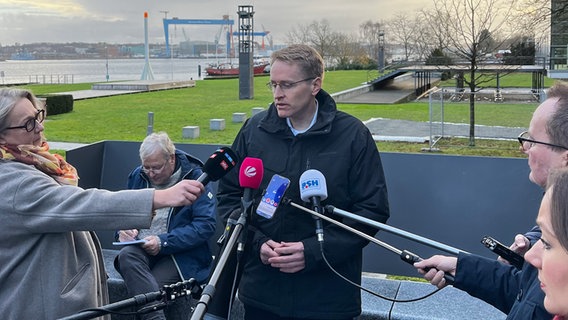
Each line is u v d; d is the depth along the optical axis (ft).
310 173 9.11
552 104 6.89
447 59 88.12
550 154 6.72
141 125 67.36
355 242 9.38
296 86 9.41
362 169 9.65
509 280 7.67
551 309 4.85
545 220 4.91
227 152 8.82
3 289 8.59
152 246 13.16
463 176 14.65
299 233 9.49
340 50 197.67
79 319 7.17
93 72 339.77
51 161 8.96
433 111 55.77
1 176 8.54
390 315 12.47
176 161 14.05
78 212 8.38
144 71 186.29
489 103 55.21
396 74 127.34
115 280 14.57
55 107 78.33
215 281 7.43
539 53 100.83
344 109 87.71
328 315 9.55
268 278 9.72
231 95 113.39
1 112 8.59
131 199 8.44
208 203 13.83
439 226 14.74
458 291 13.66
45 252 8.65
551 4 79.66
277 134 9.84
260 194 9.69
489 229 14.40
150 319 12.27
